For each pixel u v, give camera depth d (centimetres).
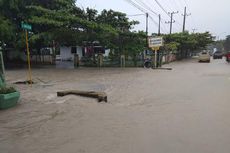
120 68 2694
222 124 647
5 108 852
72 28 2728
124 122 681
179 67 2848
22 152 505
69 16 2509
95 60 3017
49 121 707
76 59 2897
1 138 584
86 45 3328
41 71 2242
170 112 779
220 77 1738
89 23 2586
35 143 548
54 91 1197
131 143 531
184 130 604
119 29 2984
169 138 554
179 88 1266
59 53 4297
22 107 872
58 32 2645
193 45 5759
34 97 1045
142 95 1078
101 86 1361
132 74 2023
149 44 2789
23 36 2467
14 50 3253
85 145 528
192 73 2073
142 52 3106
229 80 1556
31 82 1448
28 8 2498
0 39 2434
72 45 3297
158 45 2753
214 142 526
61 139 566
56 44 3309
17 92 908
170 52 4331
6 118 742
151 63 2872
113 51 3036
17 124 685
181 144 519
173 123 662
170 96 1048
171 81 1559
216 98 988
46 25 2594
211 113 758
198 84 1405
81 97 1025
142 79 1673
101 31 2744
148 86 1347
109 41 2988
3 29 2269
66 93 1070
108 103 922
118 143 533
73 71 2272
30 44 2691
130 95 1080
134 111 801
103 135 584
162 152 482
